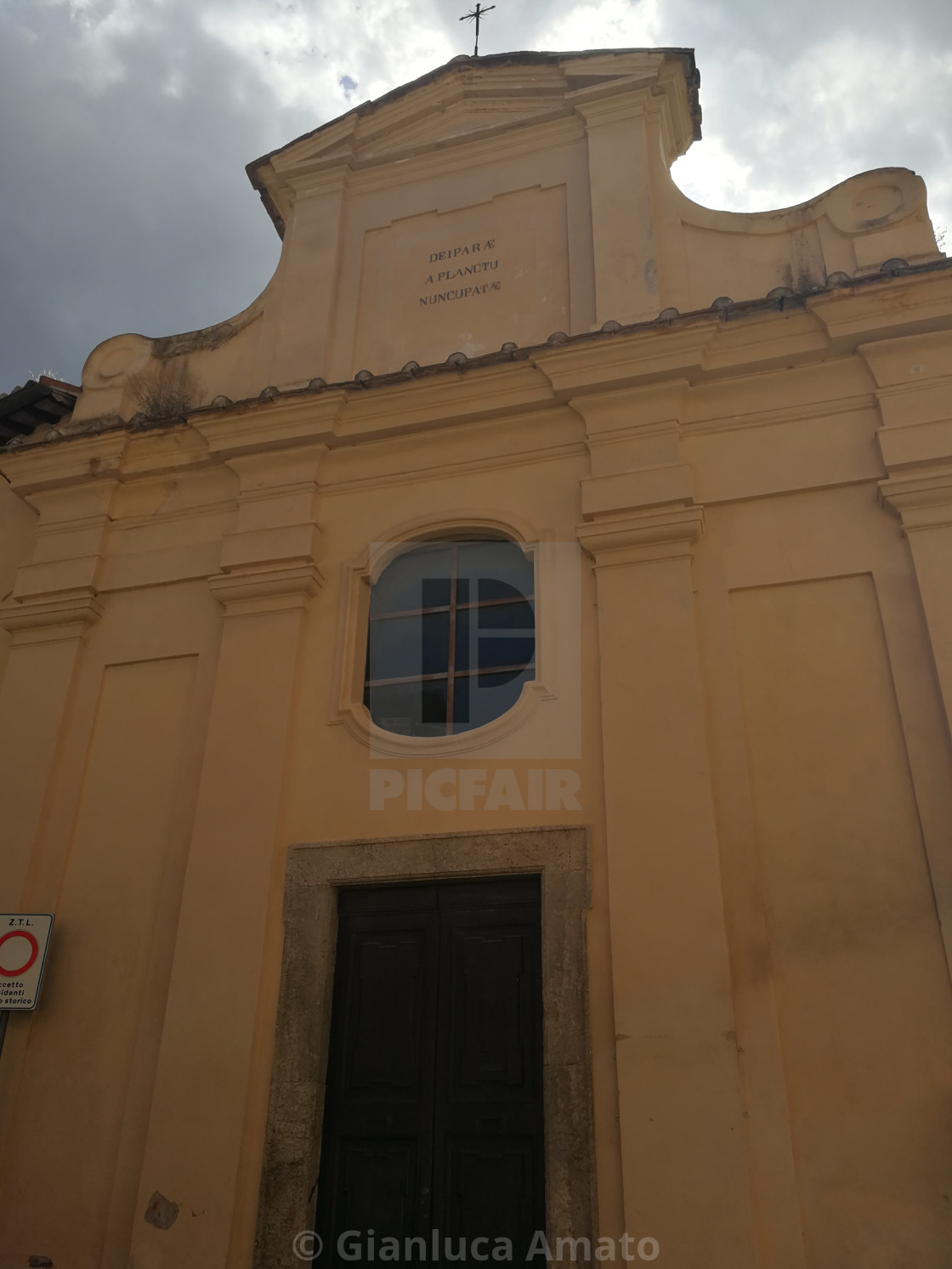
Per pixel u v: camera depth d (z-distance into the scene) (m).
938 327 5.63
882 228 6.11
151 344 7.69
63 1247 4.90
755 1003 4.52
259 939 5.23
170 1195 4.79
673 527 5.60
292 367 7.03
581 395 6.13
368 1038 5.07
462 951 5.13
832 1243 4.08
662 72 7.06
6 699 6.50
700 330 5.88
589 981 4.75
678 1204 4.20
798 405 5.83
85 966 5.57
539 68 7.45
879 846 4.70
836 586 5.35
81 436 6.98
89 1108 5.20
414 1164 4.78
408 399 6.45
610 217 6.74
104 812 6.02
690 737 5.09
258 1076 4.96
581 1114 4.50
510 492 6.18
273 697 5.88
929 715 4.87
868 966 4.50
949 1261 3.96
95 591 6.72
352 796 5.52
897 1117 4.21
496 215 7.20
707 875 4.76
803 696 5.12
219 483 6.90
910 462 5.38
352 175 7.76
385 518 6.37
